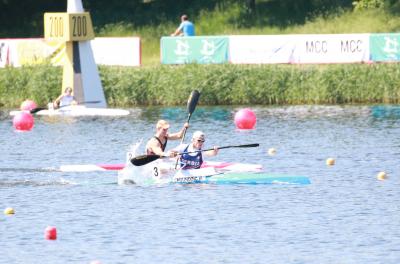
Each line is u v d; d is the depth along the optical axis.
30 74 157.25
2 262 59.78
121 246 63.31
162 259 60.12
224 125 128.88
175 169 85.75
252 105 153.00
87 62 148.62
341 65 153.50
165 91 154.50
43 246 63.53
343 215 71.31
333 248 62.16
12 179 87.75
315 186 82.94
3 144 111.94
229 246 63.00
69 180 87.06
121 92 155.50
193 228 67.88
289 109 146.38
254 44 158.25
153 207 74.75
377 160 97.00
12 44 162.62
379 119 131.62
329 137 114.94
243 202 76.19
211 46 159.88
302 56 157.00
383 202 75.81
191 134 121.06
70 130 124.75
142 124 130.62
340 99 152.75
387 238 64.44
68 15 145.25
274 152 103.25
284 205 75.06
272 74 153.62
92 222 70.00
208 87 153.75
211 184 84.06
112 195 79.81
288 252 61.41
